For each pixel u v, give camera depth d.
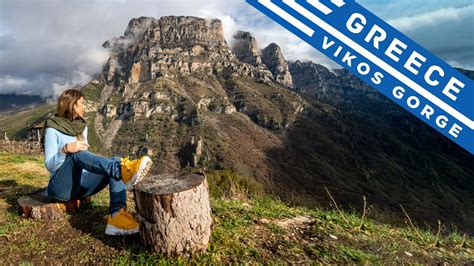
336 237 4.02
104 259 3.25
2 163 8.98
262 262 3.23
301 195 129.12
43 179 7.25
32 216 4.16
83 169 3.97
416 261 3.73
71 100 3.89
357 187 141.25
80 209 4.58
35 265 3.19
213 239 3.52
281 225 4.21
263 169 157.50
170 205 3.05
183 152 180.12
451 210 126.00
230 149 177.25
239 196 6.09
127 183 3.40
